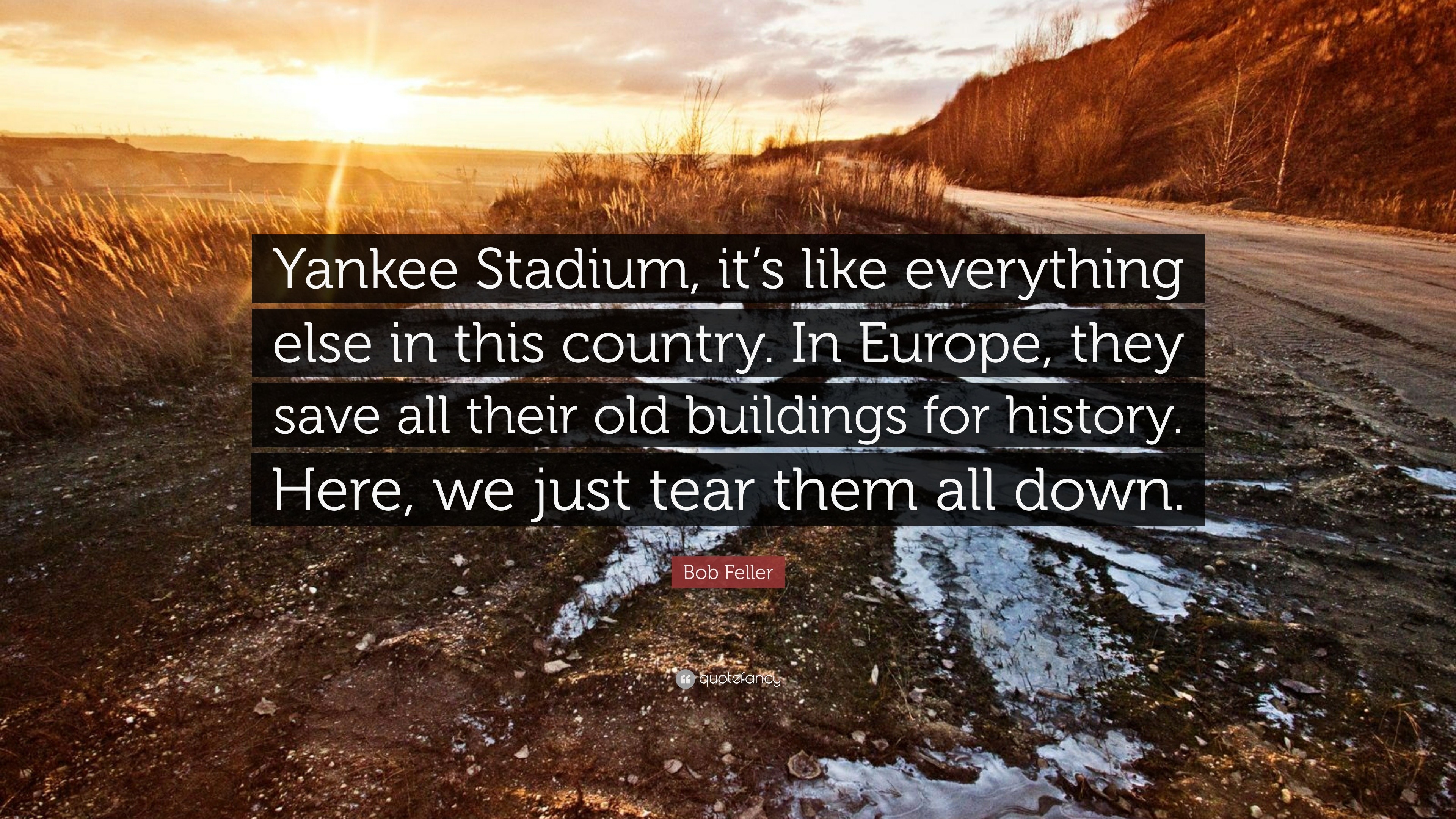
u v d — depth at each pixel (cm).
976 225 1280
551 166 1377
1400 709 263
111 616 309
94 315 618
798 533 389
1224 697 275
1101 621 320
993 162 3888
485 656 295
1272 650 297
